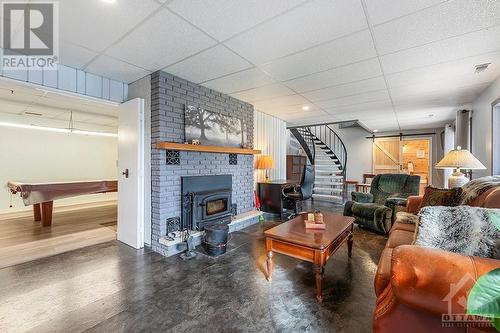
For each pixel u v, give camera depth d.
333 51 2.31
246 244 3.22
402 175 4.40
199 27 1.91
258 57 2.45
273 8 1.67
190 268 2.49
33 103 4.10
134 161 3.05
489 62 2.51
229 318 1.70
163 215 2.94
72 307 1.83
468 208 1.31
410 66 2.63
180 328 1.60
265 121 5.21
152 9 1.68
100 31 1.97
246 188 4.34
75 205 6.26
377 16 1.75
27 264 2.58
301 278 2.29
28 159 5.76
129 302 1.89
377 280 1.42
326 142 8.40
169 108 2.97
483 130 3.47
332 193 7.21
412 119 5.64
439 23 1.83
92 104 4.17
